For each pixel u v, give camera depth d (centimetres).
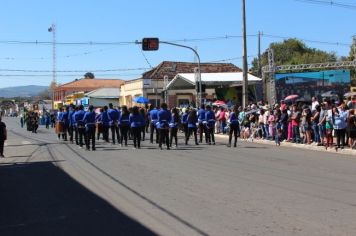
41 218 886
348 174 1382
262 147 2348
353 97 2586
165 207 948
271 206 940
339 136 2080
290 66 4759
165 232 764
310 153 2030
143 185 1209
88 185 1232
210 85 4303
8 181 1347
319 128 2242
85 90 11194
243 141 2800
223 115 3366
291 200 998
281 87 4478
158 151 2141
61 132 3019
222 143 2630
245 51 3378
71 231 788
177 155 1953
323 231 748
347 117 2061
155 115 2600
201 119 2605
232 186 1181
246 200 1003
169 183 1236
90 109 2239
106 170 1505
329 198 1016
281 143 2488
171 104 5944
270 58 4294
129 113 2445
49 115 5622
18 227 823
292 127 2436
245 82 3369
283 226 783
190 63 6688
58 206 988
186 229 779
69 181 1309
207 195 1066
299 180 1270
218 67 6762
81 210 945
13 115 15250
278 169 1500
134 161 1741
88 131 2228
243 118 2953
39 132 4412
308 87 4378
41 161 1825
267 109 2759
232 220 831
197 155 1950
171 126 2316
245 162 1695
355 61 4631
